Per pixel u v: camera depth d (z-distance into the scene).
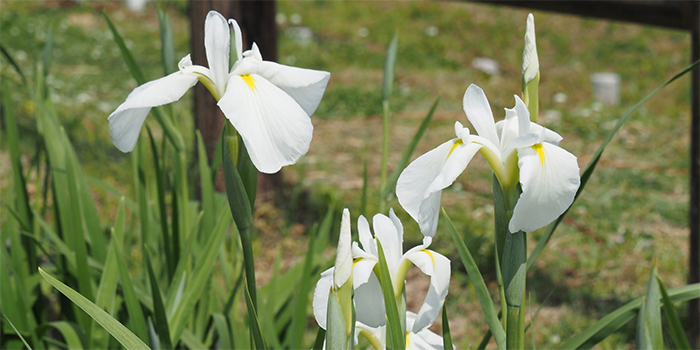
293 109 1.18
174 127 1.60
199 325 1.58
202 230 1.62
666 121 5.50
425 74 6.72
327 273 1.16
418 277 2.84
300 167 4.10
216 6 2.74
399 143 4.73
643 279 2.85
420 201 1.15
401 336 1.12
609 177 4.15
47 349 1.60
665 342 1.41
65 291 1.12
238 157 1.20
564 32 8.73
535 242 3.24
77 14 8.46
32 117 4.21
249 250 1.22
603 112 5.63
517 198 1.15
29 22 7.62
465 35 8.38
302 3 9.68
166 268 1.65
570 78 6.99
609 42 8.43
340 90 5.84
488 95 5.95
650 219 3.56
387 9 9.41
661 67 7.46
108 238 2.31
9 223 1.71
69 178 1.54
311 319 2.41
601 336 1.31
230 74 1.20
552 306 2.64
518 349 1.17
